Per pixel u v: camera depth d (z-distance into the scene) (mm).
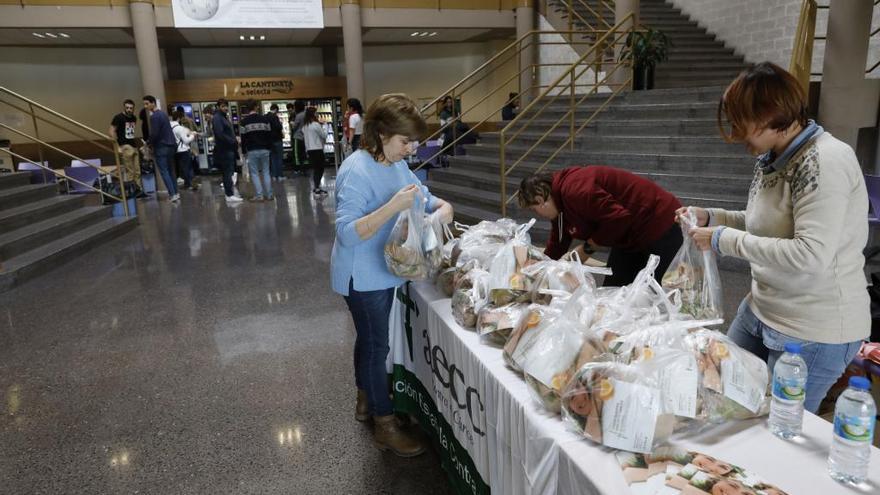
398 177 1823
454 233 2607
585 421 1089
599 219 2123
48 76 12375
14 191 5824
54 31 10203
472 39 13609
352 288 1867
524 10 10719
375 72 14164
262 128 8375
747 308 1496
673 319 1234
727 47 8617
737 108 1226
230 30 10727
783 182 1265
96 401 2590
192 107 12867
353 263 1841
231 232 6336
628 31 7125
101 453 2186
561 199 2174
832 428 1113
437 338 1827
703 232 1427
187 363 2973
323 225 6547
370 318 1914
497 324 1526
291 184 10602
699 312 1492
